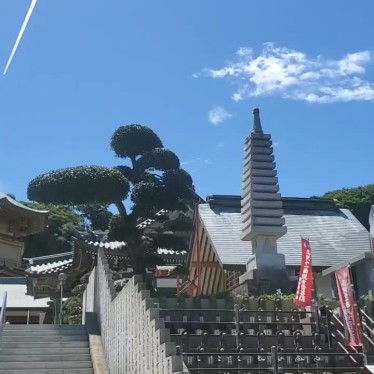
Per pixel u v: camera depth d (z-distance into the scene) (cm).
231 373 1283
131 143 2486
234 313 1545
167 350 1077
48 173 2292
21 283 4731
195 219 3072
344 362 1379
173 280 3800
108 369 1677
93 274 2269
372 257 2064
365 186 6988
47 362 1717
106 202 2334
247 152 2548
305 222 3148
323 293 2547
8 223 4947
